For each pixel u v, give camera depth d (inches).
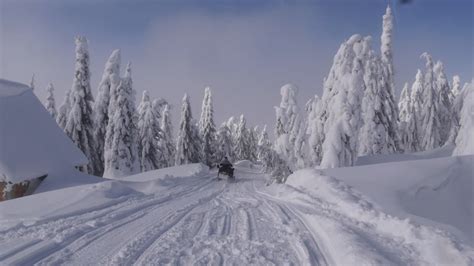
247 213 409.7
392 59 1406.3
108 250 248.5
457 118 1659.7
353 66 878.4
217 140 2484.0
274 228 325.7
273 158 984.3
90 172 1427.2
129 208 429.1
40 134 886.4
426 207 493.0
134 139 1389.0
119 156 1337.4
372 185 553.0
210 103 2383.1
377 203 465.1
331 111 895.1
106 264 219.5
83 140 1395.2
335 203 468.8
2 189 717.9
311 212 410.3
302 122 992.9
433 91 1684.3
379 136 1273.4
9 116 842.8
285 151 967.0
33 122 898.7
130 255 237.3
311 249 256.7
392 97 1353.3
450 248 248.2
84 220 347.6
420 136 1704.0
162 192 643.5
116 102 1353.3
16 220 339.9
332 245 259.9
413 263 225.1
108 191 525.7
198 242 272.2
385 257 228.8
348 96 841.5
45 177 819.4
